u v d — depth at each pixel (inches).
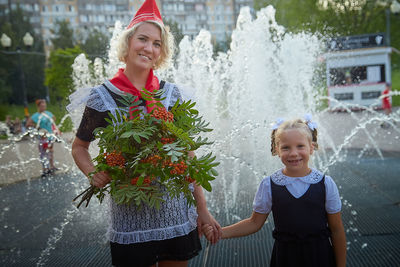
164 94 68.2
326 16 892.6
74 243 113.7
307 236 64.5
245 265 93.1
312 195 65.1
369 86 619.5
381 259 91.3
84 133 64.4
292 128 67.3
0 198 176.7
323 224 65.3
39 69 1151.0
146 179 57.7
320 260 64.3
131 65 66.8
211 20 785.6
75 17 1157.7
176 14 745.0
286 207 65.8
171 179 59.4
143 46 65.4
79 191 186.7
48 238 119.1
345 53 625.0
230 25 799.1
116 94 64.5
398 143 284.0
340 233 66.9
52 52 935.0
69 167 255.9
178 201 64.1
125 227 61.9
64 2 1245.7
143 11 67.6
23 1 1136.2
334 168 200.7
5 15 1093.1
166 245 62.7
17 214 149.2
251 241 108.7
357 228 111.9
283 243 66.1
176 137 58.2
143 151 55.3
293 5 876.6
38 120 241.9
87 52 863.1
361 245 100.0
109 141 58.5
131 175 58.0
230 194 159.3
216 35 714.8
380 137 322.7
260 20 315.3
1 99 1095.0
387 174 179.0
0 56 1055.6
